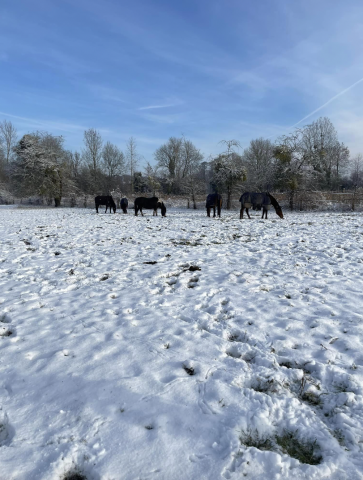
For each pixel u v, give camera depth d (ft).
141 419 7.92
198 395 8.83
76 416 8.05
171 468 6.60
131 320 13.83
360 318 13.62
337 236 33.30
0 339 12.40
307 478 6.49
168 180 153.17
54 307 15.44
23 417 8.04
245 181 97.66
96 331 12.84
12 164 126.41
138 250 28.53
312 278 19.42
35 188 114.93
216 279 19.69
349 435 7.60
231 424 7.73
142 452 6.96
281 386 9.39
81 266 23.07
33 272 21.53
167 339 12.13
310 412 8.38
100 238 35.04
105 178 158.61
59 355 10.95
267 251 27.58
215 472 6.50
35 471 6.49
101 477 6.39
